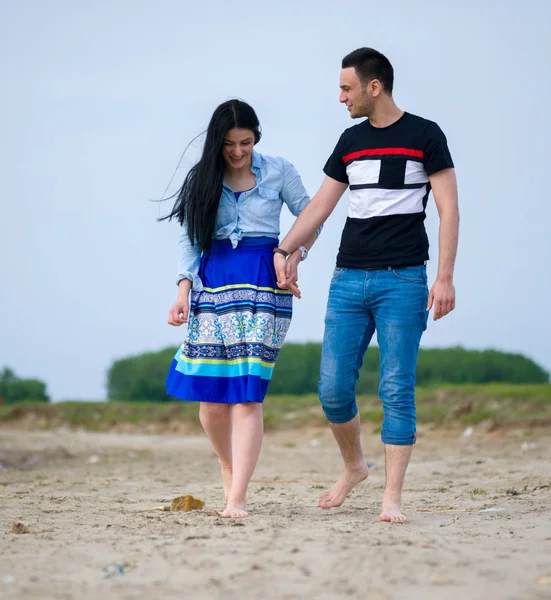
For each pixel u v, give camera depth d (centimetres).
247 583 386
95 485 905
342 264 586
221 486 859
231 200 611
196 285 614
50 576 407
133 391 3030
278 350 613
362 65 566
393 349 564
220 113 598
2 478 1017
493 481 848
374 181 569
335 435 602
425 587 377
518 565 415
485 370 2947
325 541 467
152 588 383
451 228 558
